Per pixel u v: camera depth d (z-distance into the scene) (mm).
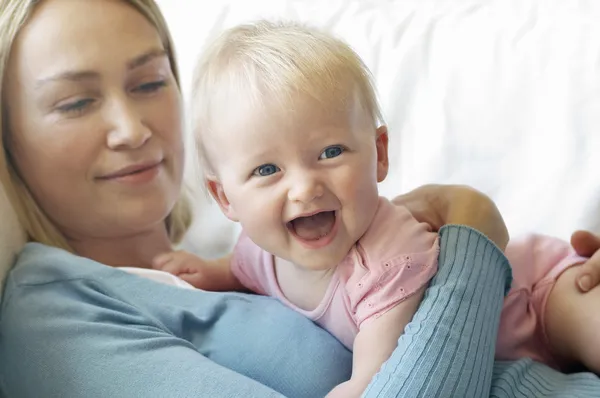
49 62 889
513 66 1248
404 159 1259
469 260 779
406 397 645
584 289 891
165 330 782
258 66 742
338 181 720
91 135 916
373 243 766
